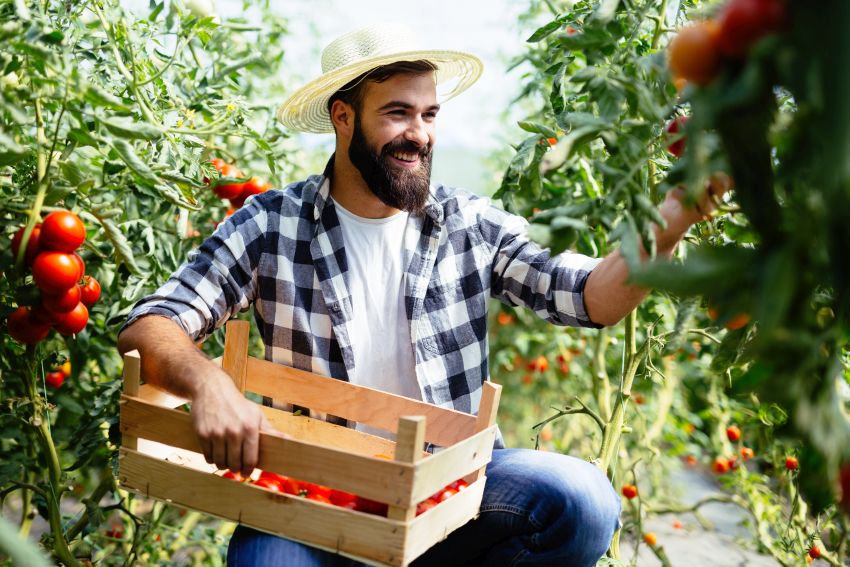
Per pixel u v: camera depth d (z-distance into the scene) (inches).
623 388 76.3
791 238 28.1
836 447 29.5
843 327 33.2
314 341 67.0
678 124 43.9
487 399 57.6
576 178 94.5
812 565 102.5
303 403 65.2
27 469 81.2
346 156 67.6
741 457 103.3
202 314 63.5
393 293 68.1
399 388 68.6
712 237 61.2
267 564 51.4
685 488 132.5
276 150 90.0
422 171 66.8
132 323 60.7
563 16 67.1
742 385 32.2
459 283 68.5
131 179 72.9
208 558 97.8
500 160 151.9
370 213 68.4
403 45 68.1
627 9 53.2
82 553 82.2
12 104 53.0
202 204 88.2
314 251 67.3
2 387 74.4
